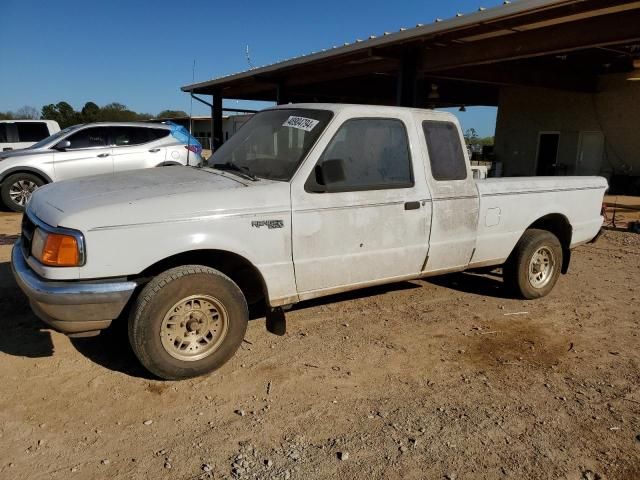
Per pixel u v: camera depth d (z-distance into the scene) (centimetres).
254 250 398
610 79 1814
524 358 451
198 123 4191
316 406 361
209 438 321
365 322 513
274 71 1614
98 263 348
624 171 1827
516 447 324
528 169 2138
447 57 1192
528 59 1552
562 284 674
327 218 427
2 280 590
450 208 501
